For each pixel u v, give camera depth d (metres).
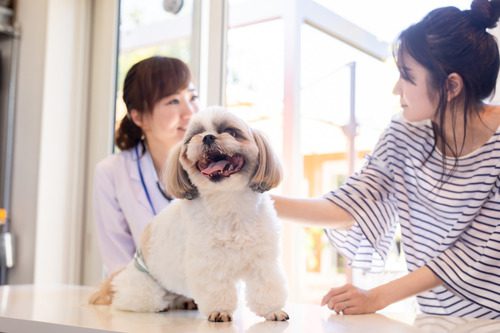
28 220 2.50
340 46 2.60
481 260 1.29
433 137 1.50
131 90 1.86
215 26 2.26
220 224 1.07
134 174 1.85
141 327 0.99
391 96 2.33
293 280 2.68
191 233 1.09
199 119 1.15
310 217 1.50
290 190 2.62
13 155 2.58
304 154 2.93
